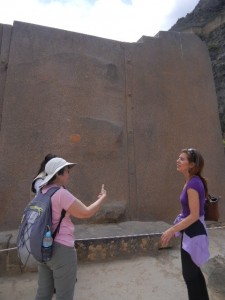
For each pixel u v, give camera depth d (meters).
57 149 4.54
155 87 5.43
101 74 5.07
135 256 3.88
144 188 4.96
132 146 5.05
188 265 2.38
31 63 4.64
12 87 4.47
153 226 4.42
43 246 1.98
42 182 2.24
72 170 4.57
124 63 5.31
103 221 4.54
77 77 4.88
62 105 4.70
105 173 4.76
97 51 5.14
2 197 4.20
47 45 4.79
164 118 5.36
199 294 2.33
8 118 4.38
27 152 4.40
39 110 4.56
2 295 2.95
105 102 5.00
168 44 5.72
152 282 3.22
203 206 2.36
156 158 5.15
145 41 5.55
